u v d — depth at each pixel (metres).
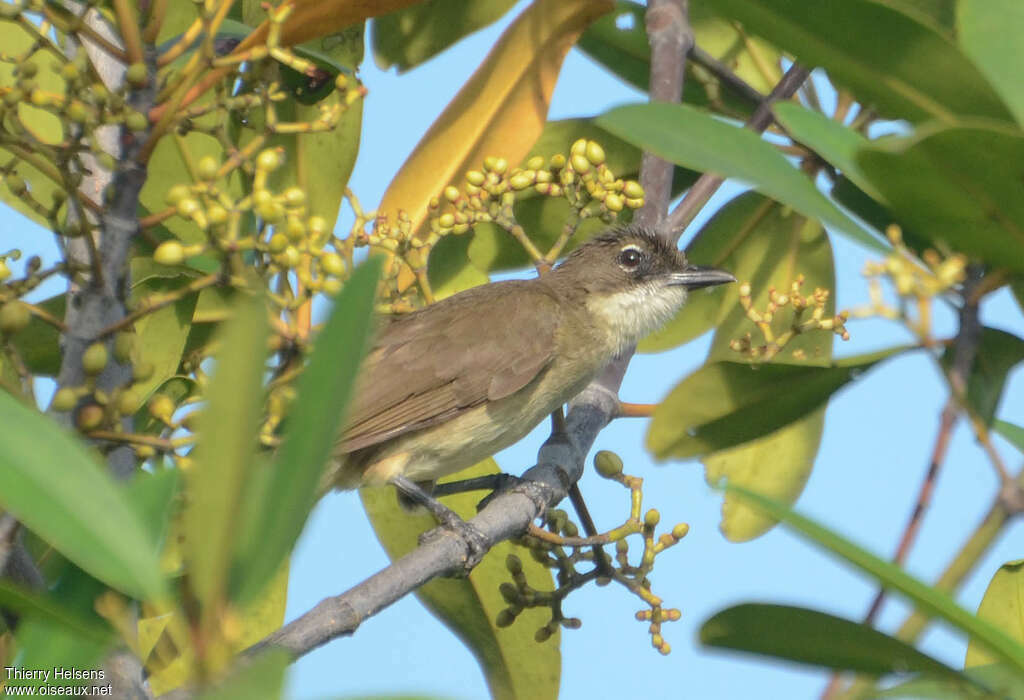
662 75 9.95
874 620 5.41
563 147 11.11
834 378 8.39
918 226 5.07
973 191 4.82
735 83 10.39
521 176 9.54
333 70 9.04
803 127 5.19
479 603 10.02
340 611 6.73
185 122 6.87
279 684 3.11
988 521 5.57
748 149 4.84
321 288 6.91
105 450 6.27
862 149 4.70
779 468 10.64
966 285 6.57
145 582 3.74
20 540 6.21
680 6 10.27
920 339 5.32
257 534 3.60
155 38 6.43
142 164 6.35
